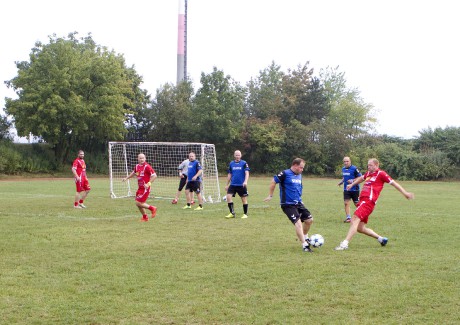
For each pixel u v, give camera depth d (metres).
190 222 13.17
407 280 6.98
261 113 53.66
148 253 8.90
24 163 40.62
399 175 45.19
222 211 15.95
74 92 39.62
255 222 13.22
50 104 37.94
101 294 6.35
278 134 49.12
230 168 14.20
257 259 8.39
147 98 51.19
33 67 38.97
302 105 52.88
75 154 46.06
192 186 16.69
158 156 35.09
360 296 6.24
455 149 46.00
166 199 21.11
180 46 58.56
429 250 9.29
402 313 5.63
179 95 51.16
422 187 32.56
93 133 42.31
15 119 40.12
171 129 49.78
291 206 9.40
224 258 8.47
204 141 48.12
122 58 49.38
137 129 50.53
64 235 10.80
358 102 58.44
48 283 6.83
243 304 5.93
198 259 8.38
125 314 5.58
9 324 5.27
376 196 9.44
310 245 9.27
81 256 8.61
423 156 44.72
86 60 42.22
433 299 6.11
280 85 55.22
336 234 11.32
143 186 13.29
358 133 49.97
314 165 48.59
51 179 37.91
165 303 5.96
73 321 5.38
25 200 19.25
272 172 49.38
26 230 11.47
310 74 54.25
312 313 5.62
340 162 48.16
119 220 13.45
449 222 13.43
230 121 46.72
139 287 6.64
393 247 9.60
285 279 7.04
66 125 40.44
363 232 9.77
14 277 7.14
